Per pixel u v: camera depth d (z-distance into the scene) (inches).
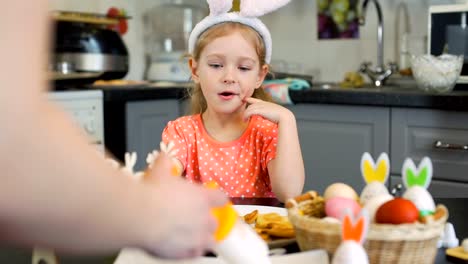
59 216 10.5
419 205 29.9
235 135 58.2
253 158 57.3
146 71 140.6
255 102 53.9
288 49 134.0
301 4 131.3
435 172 89.5
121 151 106.6
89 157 10.9
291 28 133.1
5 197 9.9
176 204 12.5
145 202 11.9
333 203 30.5
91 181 10.8
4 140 9.8
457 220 40.1
